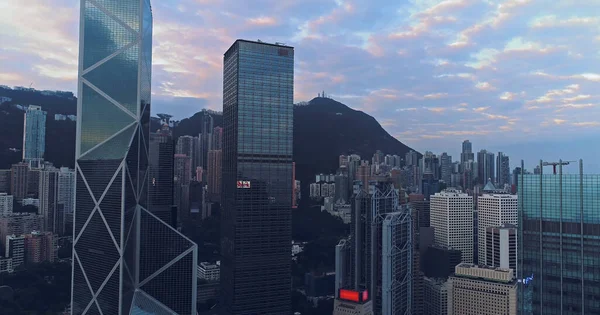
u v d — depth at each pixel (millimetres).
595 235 144500
